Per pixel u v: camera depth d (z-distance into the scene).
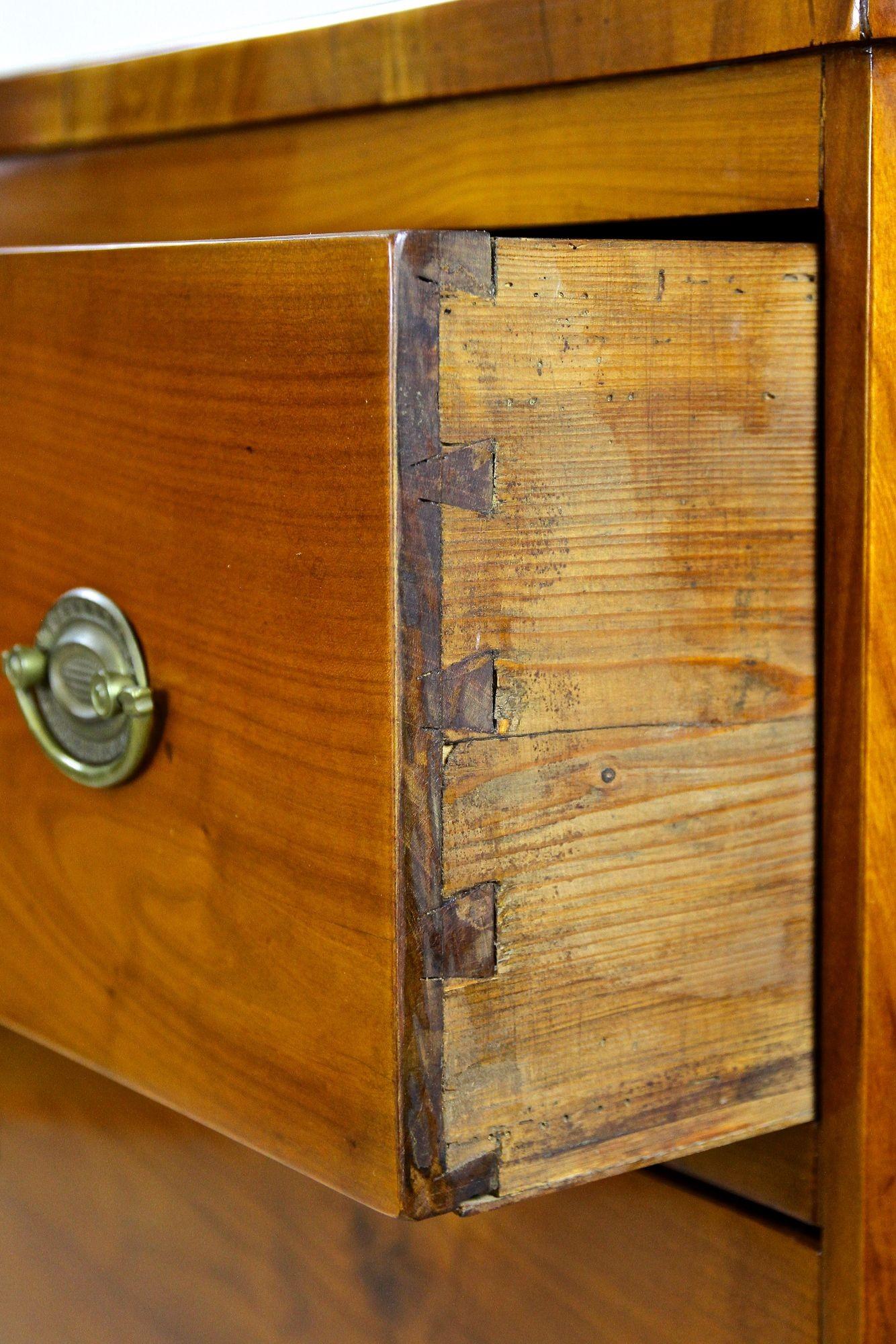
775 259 0.48
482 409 0.42
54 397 0.53
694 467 0.47
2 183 0.80
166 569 0.49
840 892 0.50
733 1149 0.55
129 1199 0.72
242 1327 0.67
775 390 0.48
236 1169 0.67
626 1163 0.47
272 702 0.46
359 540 0.42
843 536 0.49
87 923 0.55
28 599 0.56
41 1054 0.75
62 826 0.56
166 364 0.48
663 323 0.46
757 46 0.47
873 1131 0.51
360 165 0.61
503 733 0.43
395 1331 0.63
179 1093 0.51
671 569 0.47
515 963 0.44
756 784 0.50
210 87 0.65
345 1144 0.44
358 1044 0.44
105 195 0.74
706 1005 0.49
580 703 0.45
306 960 0.45
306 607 0.44
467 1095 0.44
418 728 0.42
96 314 0.50
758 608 0.49
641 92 0.51
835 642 0.50
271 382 0.44
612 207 0.52
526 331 0.43
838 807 0.50
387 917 0.42
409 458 0.41
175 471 0.48
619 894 0.47
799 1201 0.53
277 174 0.65
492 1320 0.60
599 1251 0.58
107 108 0.71
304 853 0.45
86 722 0.53
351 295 0.41
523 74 0.53
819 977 0.52
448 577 0.42
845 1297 0.51
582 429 0.44
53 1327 0.76
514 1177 0.45
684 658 0.47
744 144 0.48
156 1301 0.71
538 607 0.44
